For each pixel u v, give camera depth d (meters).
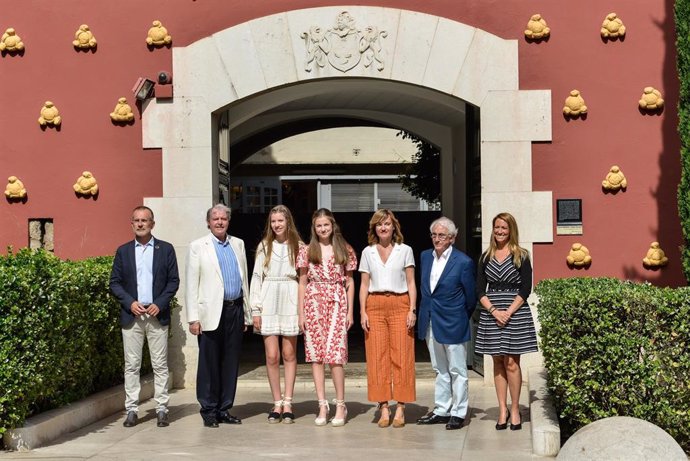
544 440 7.00
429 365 11.73
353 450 7.29
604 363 7.01
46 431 7.55
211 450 7.31
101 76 10.45
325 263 8.36
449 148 14.20
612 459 5.67
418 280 16.55
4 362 7.07
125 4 10.45
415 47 10.29
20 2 10.51
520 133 10.20
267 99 11.65
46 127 10.48
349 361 12.29
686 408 6.98
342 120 15.74
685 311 6.95
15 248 10.45
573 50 10.23
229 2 10.39
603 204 10.16
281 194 21.09
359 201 21.25
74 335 8.23
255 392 10.23
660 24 10.19
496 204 10.20
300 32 10.32
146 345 10.05
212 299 8.29
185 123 10.33
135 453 7.19
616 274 10.13
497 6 10.27
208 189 10.32
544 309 7.72
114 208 10.41
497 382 8.06
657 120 10.16
